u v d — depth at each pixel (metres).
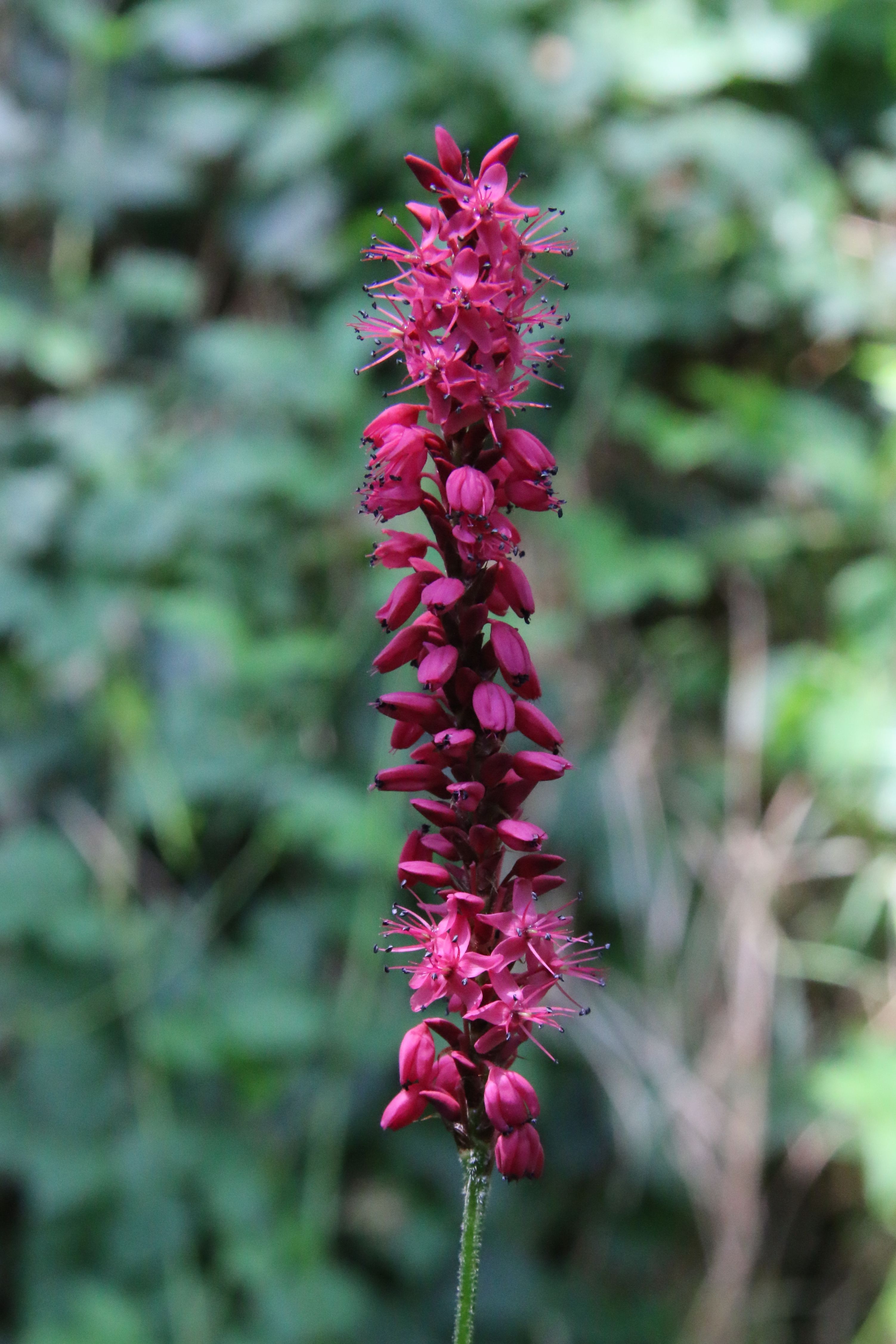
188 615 4.15
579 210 4.82
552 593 4.90
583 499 5.05
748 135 4.78
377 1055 4.28
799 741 4.72
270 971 4.37
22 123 5.14
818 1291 4.73
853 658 4.75
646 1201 4.62
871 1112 4.25
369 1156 4.46
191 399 5.11
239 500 4.70
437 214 1.69
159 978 4.41
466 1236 1.83
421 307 1.70
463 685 1.75
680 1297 4.58
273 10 5.12
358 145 5.14
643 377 5.25
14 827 4.73
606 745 4.93
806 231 4.93
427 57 4.98
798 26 4.88
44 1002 4.31
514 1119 1.71
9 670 4.87
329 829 4.17
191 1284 4.00
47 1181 4.02
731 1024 4.71
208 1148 4.21
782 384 5.29
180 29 5.21
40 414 4.91
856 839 4.86
